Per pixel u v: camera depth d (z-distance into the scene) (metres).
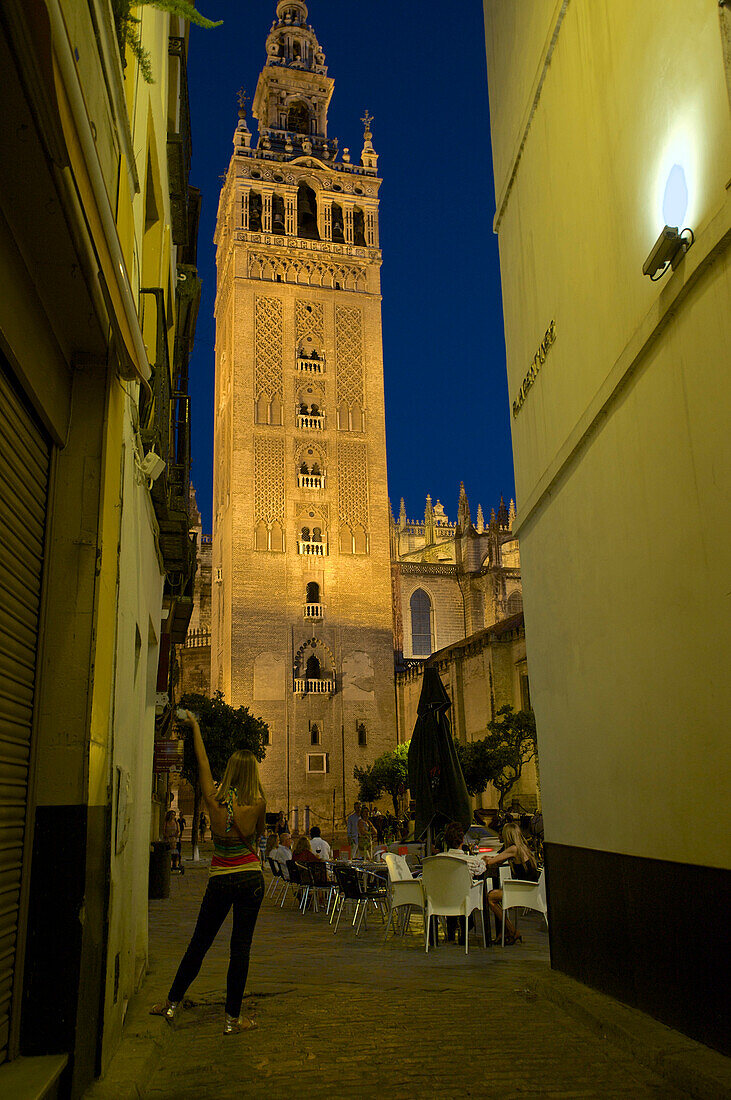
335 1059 5.60
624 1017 6.28
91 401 5.02
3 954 4.02
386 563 61.22
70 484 4.91
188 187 13.59
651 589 6.36
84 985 4.45
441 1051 5.80
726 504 5.23
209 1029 6.46
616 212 7.07
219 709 45.00
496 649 50.25
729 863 5.24
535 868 11.84
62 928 4.36
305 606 59.00
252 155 66.12
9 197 3.68
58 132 3.29
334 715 57.72
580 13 7.95
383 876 14.55
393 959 10.26
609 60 7.20
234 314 62.69
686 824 5.80
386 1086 5.02
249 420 61.16
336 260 65.75
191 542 11.36
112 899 5.31
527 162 9.91
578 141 8.05
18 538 4.27
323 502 61.19
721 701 5.32
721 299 5.25
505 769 42.00
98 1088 4.61
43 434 4.68
